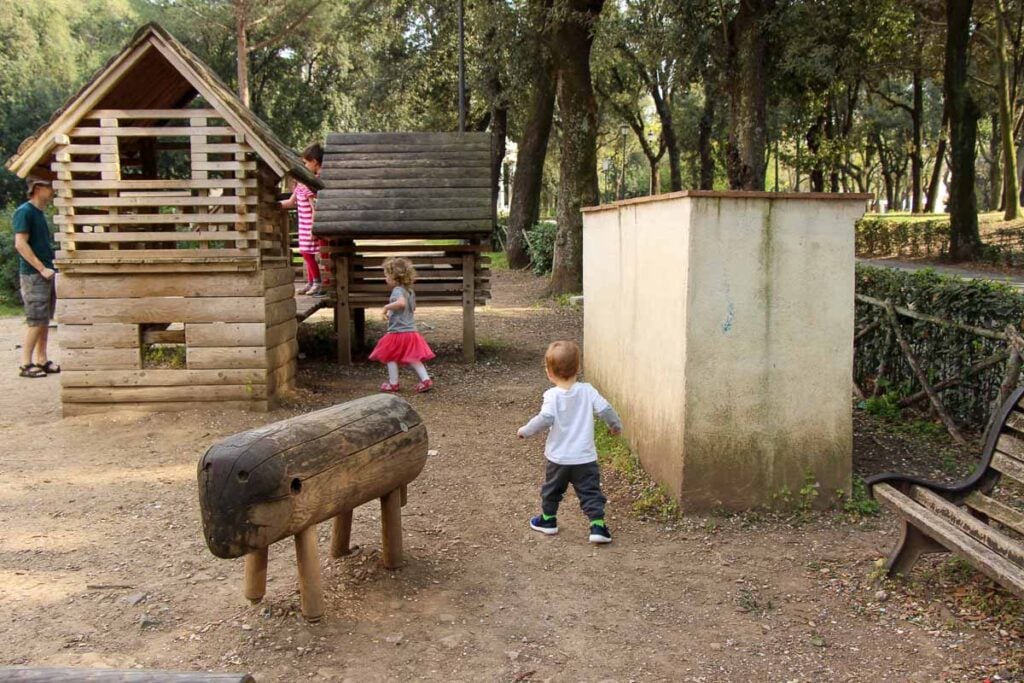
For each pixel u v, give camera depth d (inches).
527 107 995.3
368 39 1392.7
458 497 220.2
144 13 1471.5
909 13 1023.6
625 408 261.3
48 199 382.6
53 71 1483.8
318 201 411.2
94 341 300.8
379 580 166.7
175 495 221.0
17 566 174.1
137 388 303.3
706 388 196.7
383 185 420.2
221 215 294.8
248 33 1512.1
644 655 138.5
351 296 412.5
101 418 296.8
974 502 168.4
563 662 136.3
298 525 135.6
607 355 294.2
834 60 839.7
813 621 149.7
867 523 194.9
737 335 195.6
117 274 298.7
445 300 421.4
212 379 304.3
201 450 262.4
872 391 309.3
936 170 1662.2
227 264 298.2
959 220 1023.6
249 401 305.9
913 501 161.9
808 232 194.4
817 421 199.3
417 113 1387.8
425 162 432.5
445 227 399.5
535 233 904.9
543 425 188.7
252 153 293.7
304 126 1680.6
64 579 167.8
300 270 550.6
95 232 298.8
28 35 1407.5
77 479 234.4
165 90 319.3
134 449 263.6
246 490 127.8
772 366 197.3
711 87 1053.2
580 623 150.2
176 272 299.4
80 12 1553.9
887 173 2361.0
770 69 823.7
